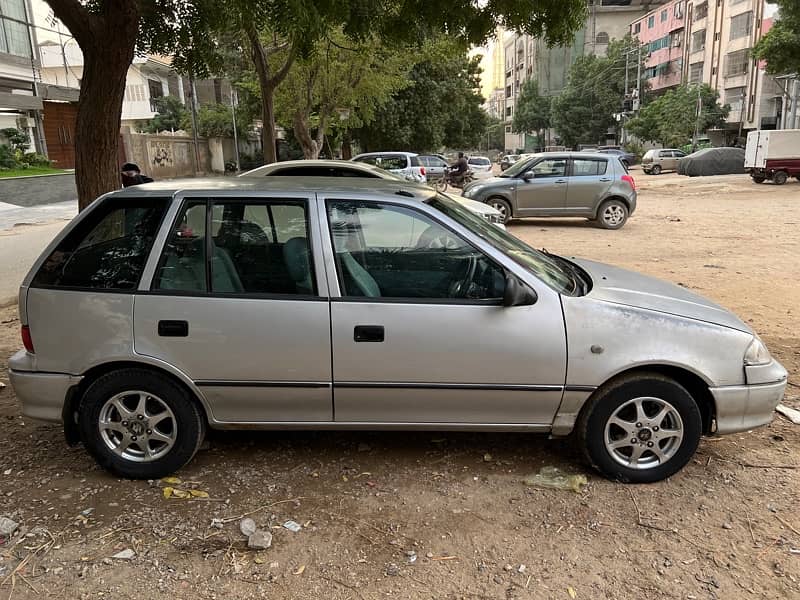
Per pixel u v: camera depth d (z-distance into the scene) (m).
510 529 3.08
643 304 3.42
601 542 2.98
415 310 3.29
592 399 3.37
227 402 3.42
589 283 3.73
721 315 3.54
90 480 3.53
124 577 2.74
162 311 3.33
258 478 3.54
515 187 14.17
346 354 3.31
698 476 3.55
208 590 2.67
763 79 47.12
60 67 38.31
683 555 2.88
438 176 29.28
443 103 36.69
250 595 2.63
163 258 3.39
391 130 33.72
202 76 8.85
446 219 3.42
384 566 2.81
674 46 61.88
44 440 4.05
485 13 8.43
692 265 9.73
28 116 27.36
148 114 40.94
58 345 3.39
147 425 3.46
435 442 3.97
